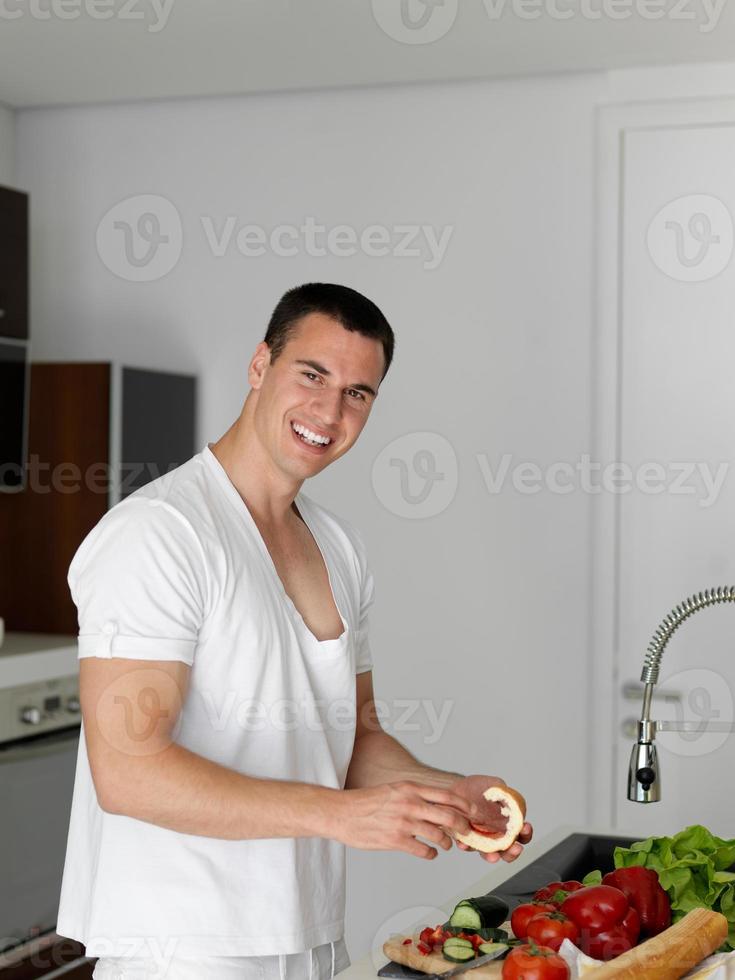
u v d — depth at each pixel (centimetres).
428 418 332
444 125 330
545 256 323
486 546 328
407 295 334
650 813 319
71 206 364
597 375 322
